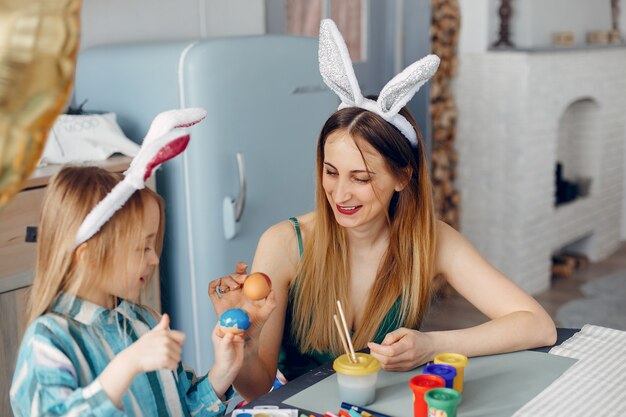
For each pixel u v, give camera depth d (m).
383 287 1.63
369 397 1.28
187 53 2.53
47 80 0.57
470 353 1.50
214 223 2.63
